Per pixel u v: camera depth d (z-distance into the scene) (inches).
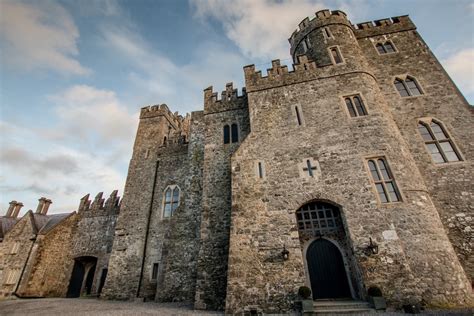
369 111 480.4
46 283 870.4
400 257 343.9
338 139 464.4
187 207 656.4
